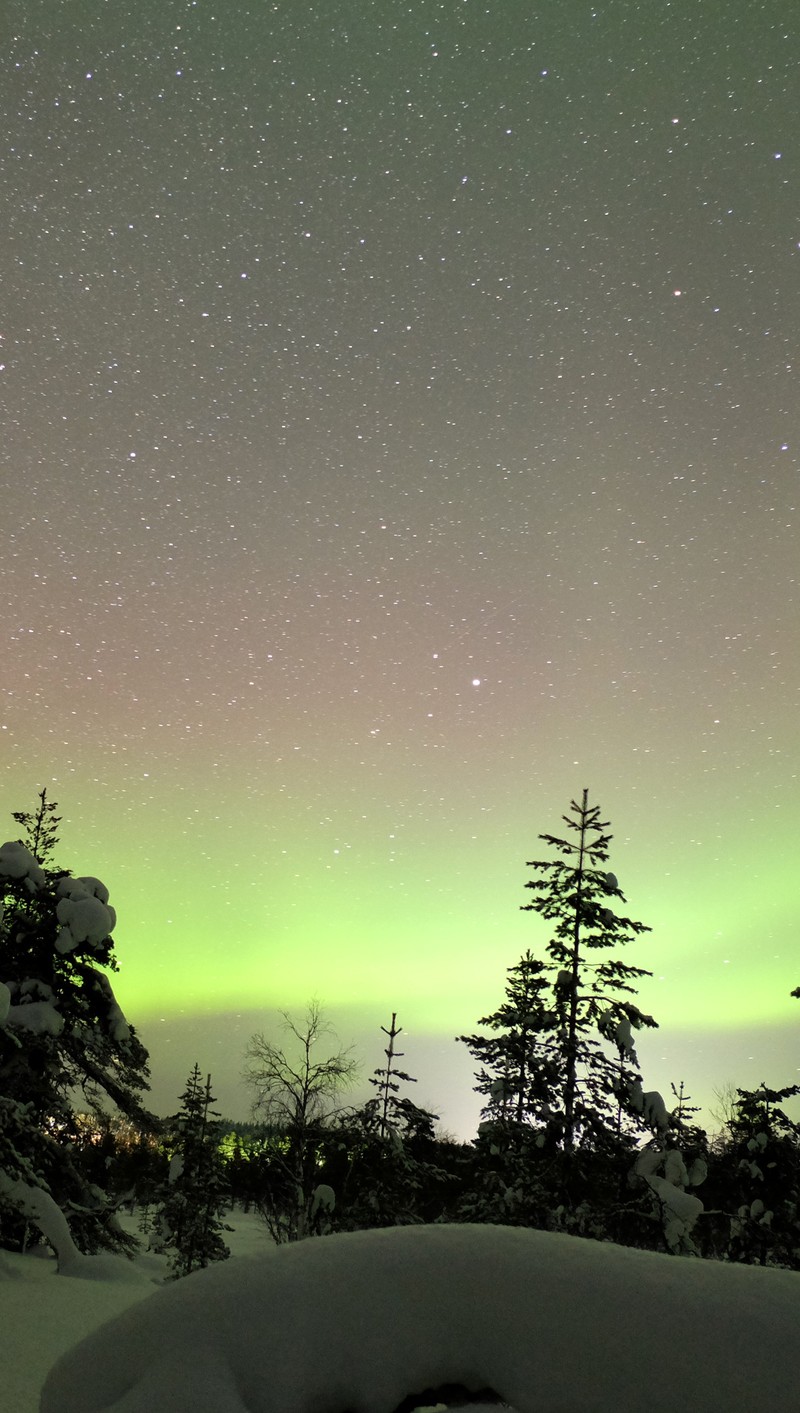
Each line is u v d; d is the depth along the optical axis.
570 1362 3.66
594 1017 21.56
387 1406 3.68
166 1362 3.79
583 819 23.19
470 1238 4.24
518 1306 3.84
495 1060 23.05
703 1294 3.84
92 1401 3.86
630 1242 20.84
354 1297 3.93
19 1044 22.06
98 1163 25.67
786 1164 25.31
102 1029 24.55
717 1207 26.94
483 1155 22.98
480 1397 3.71
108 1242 24.06
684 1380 3.54
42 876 24.98
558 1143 21.59
